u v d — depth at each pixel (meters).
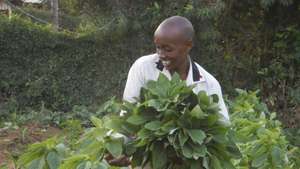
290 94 8.80
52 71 10.52
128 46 9.88
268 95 9.13
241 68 9.36
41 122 9.20
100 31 9.88
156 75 3.19
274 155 3.61
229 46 9.45
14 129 8.71
